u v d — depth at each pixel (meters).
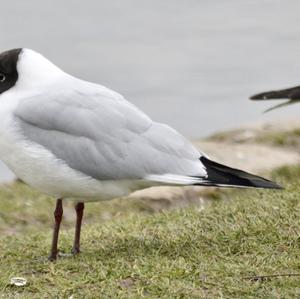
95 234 12.87
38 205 16.80
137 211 16.16
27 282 10.82
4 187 17.89
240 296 10.12
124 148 11.30
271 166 18.11
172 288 10.30
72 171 11.30
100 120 11.35
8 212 16.34
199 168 11.37
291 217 12.14
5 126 11.36
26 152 11.33
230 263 10.96
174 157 11.39
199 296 10.12
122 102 11.64
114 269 10.93
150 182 11.37
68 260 11.54
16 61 11.62
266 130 20.61
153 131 11.49
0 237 13.59
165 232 12.29
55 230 11.84
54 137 11.30
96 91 11.59
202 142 20.12
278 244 11.44
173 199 16.55
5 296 10.48
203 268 10.81
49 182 11.45
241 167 18.09
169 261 11.12
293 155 19.03
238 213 12.50
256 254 11.21
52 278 10.85
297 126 20.75
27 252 12.33
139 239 12.21
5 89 11.68
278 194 13.41
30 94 11.53
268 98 12.44
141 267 10.95
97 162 11.26
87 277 10.77
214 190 16.73
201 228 12.25
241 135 20.41
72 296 10.34
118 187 11.49
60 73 11.80
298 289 10.15
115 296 10.23
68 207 16.64
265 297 10.05
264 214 12.33
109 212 16.23
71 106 11.38
